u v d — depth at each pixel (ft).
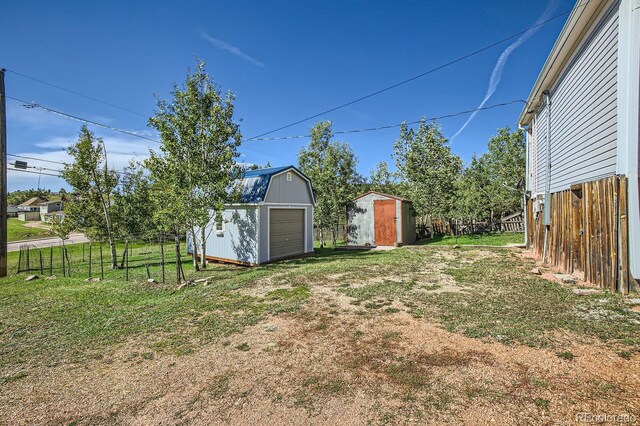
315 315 14.62
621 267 14.66
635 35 14.24
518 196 66.33
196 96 28.12
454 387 8.16
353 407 7.59
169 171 27.25
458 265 25.66
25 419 7.79
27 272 32.91
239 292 19.77
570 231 20.21
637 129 14.17
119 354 11.47
